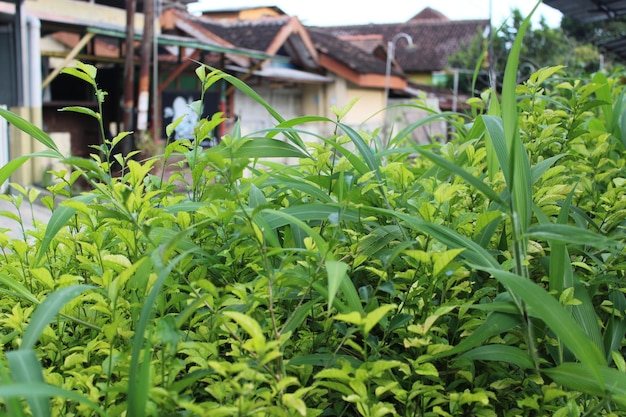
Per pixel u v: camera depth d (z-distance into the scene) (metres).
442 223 1.68
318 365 1.47
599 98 2.44
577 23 17.52
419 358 1.33
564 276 1.58
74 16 17.28
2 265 1.79
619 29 15.73
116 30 14.88
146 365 1.08
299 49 22.75
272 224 1.57
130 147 15.05
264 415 1.22
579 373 1.33
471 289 1.67
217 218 1.35
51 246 1.82
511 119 1.45
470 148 1.89
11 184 1.85
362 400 1.22
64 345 1.56
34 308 1.63
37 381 1.06
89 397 1.29
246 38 20.25
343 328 1.36
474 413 1.45
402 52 36.94
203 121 1.67
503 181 1.77
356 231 1.73
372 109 24.95
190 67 19.19
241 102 20.78
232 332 1.28
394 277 1.60
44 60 16.14
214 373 1.33
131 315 1.50
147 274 1.30
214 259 1.56
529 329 1.40
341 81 23.50
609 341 1.60
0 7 13.27
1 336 1.57
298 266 1.48
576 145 2.07
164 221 1.65
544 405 1.42
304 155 1.83
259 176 1.82
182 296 1.42
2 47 13.37
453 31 38.28
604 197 1.86
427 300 1.47
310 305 1.33
